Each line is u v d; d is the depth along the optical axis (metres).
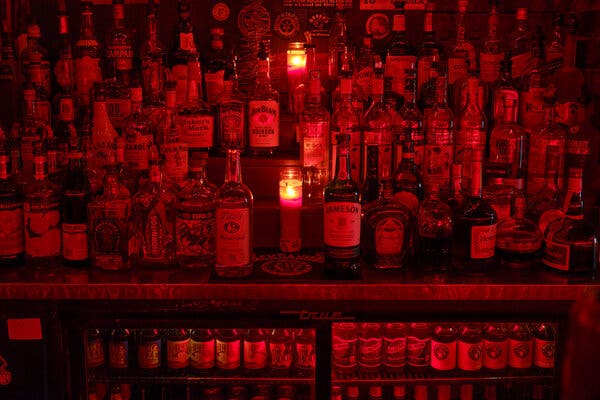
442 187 2.23
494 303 1.98
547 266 2.08
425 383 2.17
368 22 2.62
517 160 2.23
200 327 1.98
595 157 2.46
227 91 2.34
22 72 2.52
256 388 2.44
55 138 2.22
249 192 2.00
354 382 2.16
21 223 2.10
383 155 2.24
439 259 2.05
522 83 2.44
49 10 2.61
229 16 2.61
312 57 2.37
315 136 2.23
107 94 2.38
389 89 2.31
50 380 1.99
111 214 2.00
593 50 2.52
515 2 2.62
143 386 2.46
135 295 1.92
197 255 2.05
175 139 2.14
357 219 1.99
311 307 1.97
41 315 1.96
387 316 1.99
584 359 0.76
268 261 2.15
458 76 2.46
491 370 2.23
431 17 2.47
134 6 2.60
